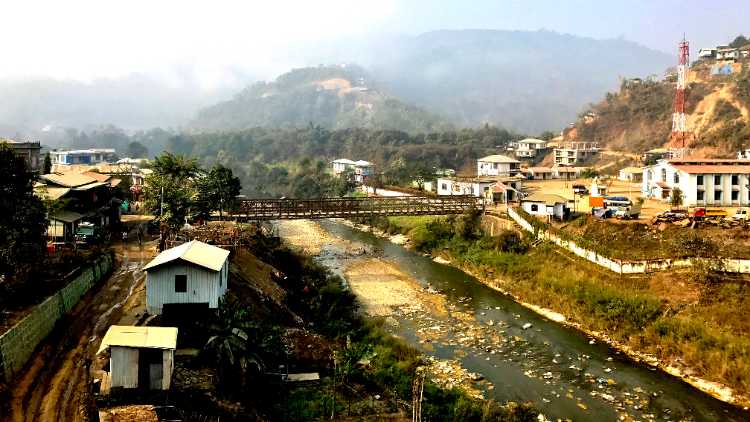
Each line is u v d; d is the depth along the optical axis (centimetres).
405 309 5300
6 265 3488
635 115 16512
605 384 3734
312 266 5966
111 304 3700
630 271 5084
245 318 3356
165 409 2484
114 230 6156
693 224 5466
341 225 10575
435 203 8319
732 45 19362
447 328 4784
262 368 3072
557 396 3562
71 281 3681
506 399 3506
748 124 12162
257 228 6681
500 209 7919
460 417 3078
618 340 4434
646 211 6862
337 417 2912
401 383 3406
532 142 16788
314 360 3516
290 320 4109
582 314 4869
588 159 15412
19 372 2747
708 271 4584
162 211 5584
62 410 2475
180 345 3070
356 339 4166
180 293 3297
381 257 7588
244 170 19188
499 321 4966
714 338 3950
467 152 18000
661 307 4503
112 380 2558
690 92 15425
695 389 3662
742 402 3453
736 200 6969
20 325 2848
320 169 15862
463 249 7238
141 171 10812
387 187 12112
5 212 3553
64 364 2875
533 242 6506
